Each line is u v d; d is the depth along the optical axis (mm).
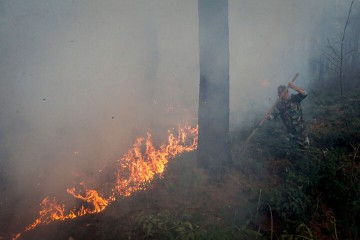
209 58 4762
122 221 4051
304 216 4113
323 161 5051
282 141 5992
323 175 4742
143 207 4312
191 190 4598
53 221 4562
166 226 3680
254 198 4332
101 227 4020
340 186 4523
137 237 3646
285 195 4273
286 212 4090
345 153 5473
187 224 3658
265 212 4133
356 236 4059
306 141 5617
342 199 4441
